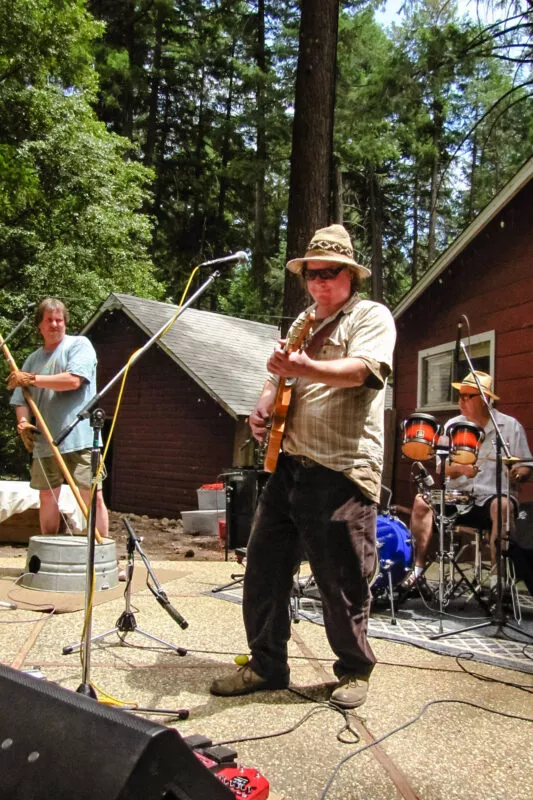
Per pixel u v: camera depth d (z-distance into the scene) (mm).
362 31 21094
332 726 2463
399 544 4164
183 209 30969
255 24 27641
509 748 2322
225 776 1851
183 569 5539
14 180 13781
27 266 15352
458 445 4098
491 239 7090
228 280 31422
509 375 6727
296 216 8094
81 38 15867
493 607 4379
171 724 2432
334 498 2621
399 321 9055
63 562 4301
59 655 3107
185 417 12062
